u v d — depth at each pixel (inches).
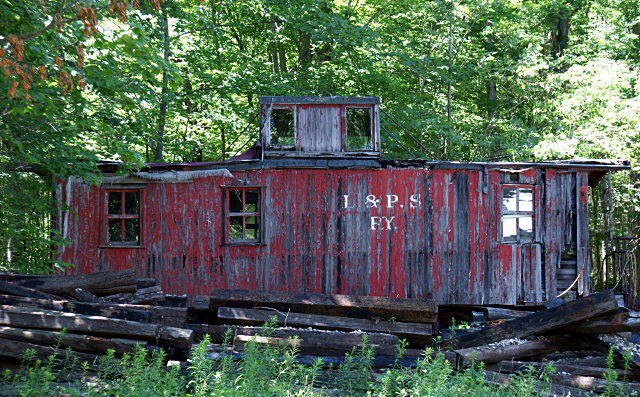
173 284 562.3
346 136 575.2
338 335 371.2
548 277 569.3
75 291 386.9
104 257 565.3
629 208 922.1
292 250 561.3
